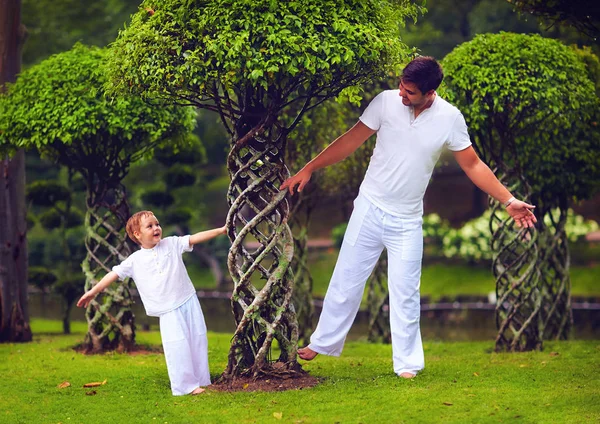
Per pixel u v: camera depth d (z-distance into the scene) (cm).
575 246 2017
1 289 1008
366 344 1036
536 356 780
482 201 2527
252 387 591
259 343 612
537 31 1786
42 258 1902
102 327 873
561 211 1012
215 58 552
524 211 574
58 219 1230
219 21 545
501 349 878
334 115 986
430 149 565
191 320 599
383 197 579
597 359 725
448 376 621
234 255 589
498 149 889
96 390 627
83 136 825
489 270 1988
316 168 591
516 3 763
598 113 910
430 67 538
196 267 2325
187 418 521
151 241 598
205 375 607
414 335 603
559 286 1012
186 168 1234
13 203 1020
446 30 2281
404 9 604
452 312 1683
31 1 1802
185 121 846
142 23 584
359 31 548
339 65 555
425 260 2098
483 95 775
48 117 783
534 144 927
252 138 593
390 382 594
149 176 1864
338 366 702
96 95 807
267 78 557
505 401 533
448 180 2814
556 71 795
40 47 1834
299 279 1042
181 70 546
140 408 557
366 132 582
